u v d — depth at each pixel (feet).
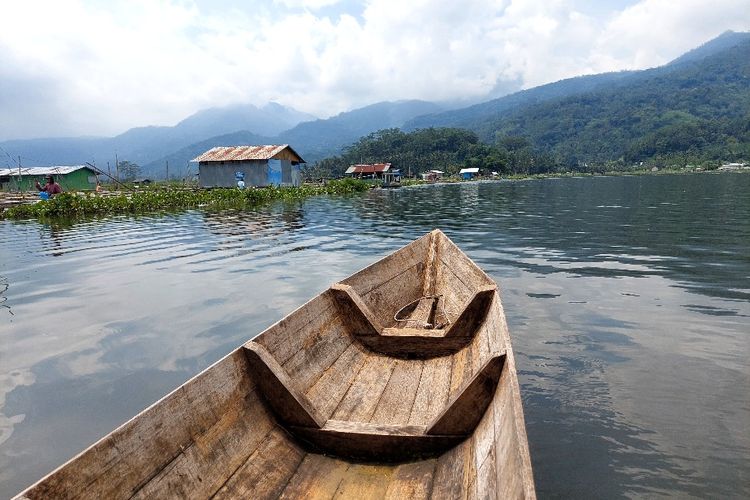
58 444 14.83
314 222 72.49
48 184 97.30
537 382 18.22
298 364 14.89
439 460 11.91
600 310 26.48
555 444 14.42
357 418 14.11
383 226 67.31
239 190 116.78
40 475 13.38
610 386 17.81
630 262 39.24
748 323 23.82
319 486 11.22
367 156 403.13
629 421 15.52
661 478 12.87
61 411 16.76
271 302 29.01
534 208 95.45
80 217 82.53
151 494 9.05
